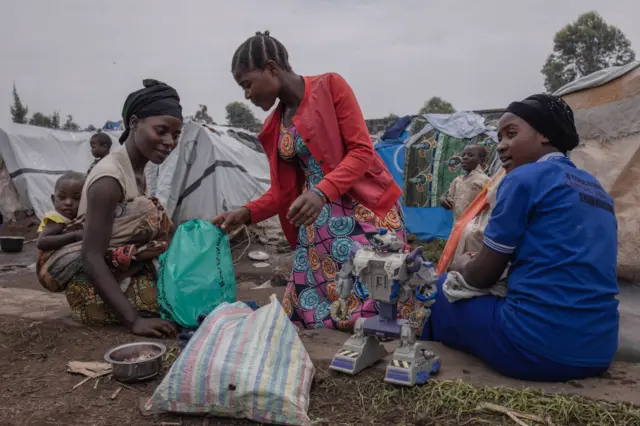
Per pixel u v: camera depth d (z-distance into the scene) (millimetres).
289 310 3623
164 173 10805
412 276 2545
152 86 3488
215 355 2307
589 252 2518
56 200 3758
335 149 3256
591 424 2166
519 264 2646
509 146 2852
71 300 3492
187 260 3375
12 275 8125
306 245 3533
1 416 2326
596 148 5051
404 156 10500
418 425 2219
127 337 3271
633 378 2641
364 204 3340
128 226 3447
